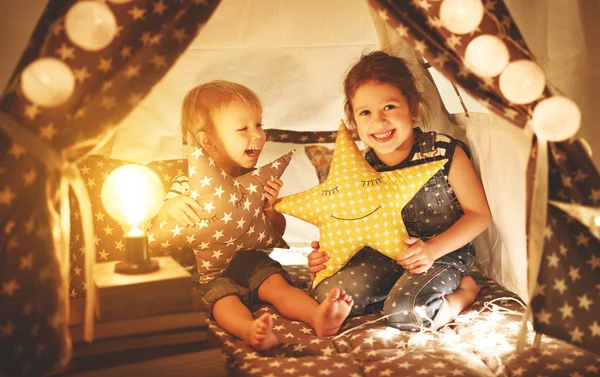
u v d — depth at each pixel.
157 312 1.58
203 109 2.32
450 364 1.61
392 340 1.83
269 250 2.59
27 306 1.45
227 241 2.11
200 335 1.61
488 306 2.04
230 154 2.32
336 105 2.83
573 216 1.62
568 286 1.61
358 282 2.03
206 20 1.56
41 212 1.45
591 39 1.83
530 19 1.81
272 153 2.87
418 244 1.96
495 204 2.28
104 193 1.90
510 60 1.58
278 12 2.61
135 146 2.68
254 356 1.72
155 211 1.98
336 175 2.07
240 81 2.74
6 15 1.85
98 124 1.51
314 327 1.91
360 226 2.00
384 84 2.12
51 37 1.46
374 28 2.67
